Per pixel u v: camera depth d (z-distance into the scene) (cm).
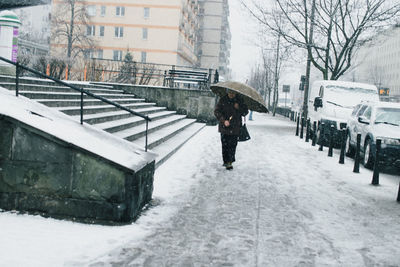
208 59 8688
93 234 440
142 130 1054
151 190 589
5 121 479
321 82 1666
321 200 651
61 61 1942
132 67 2180
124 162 482
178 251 404
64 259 370
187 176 774
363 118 1067
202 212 545
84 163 475
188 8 6009
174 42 5406
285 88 4350
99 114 1014
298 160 1071
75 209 479
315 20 2022
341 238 471
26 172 484
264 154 1142
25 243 402
